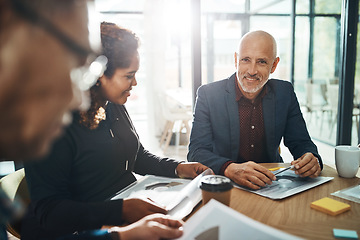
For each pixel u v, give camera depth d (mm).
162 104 4484
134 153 1105
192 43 2545
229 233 571
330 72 4348
